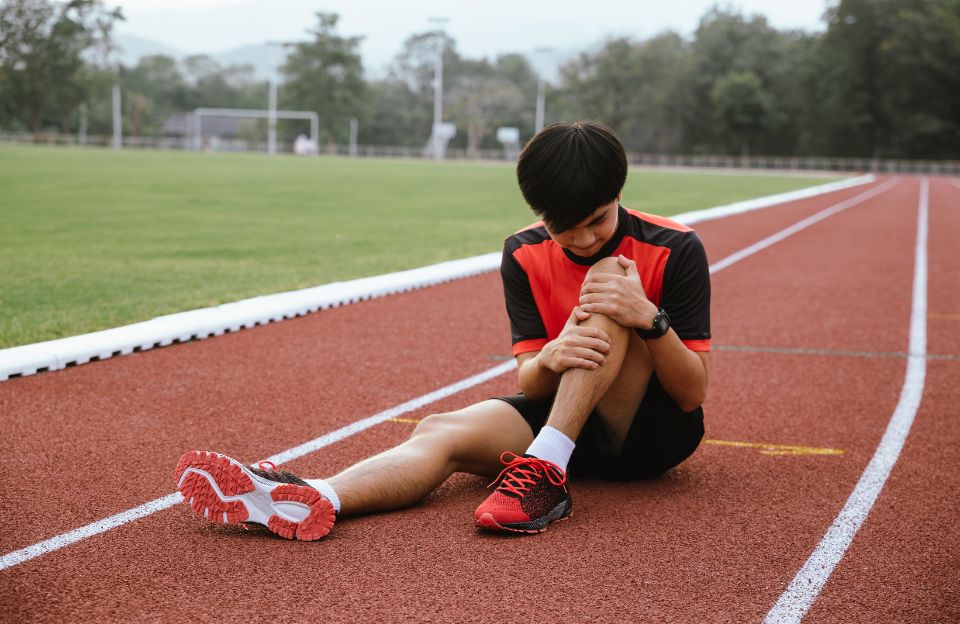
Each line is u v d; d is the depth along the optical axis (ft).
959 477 11.68
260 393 15.28
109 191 67.26
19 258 30.91
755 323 23.80
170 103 390.83
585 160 8.30
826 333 22.52
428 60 377.91
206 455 8.68
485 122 323.98
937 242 48.60
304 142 264.72
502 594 7.93
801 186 121.70
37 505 9.98
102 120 319.47
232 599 7.75
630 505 10.28
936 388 16.90
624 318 9.07
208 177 92.89
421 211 59.26
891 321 24.49
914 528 9.82
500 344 20.08
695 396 9.84
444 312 23.98
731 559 8.85
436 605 7.69
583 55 314.55
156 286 25.71
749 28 299.38
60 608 7.54
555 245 9.97
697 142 300.81
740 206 70.69
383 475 9.54
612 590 8.07
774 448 12.84
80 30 278.26
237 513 8.83
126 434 12.76
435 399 15.25
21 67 273.75
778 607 7.84
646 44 304.09
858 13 260.01
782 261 38.24
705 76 292.20
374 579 8.17
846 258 39.86
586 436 10.28
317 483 9.25
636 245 9.71
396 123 351.67
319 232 43.78
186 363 17.34
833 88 266.98
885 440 13.38
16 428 12.94
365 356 18.45
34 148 185.88
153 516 9.69
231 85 424.87
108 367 16.81
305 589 7.95
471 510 9.96
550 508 9.29
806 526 9.79
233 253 34.37
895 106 256.93
